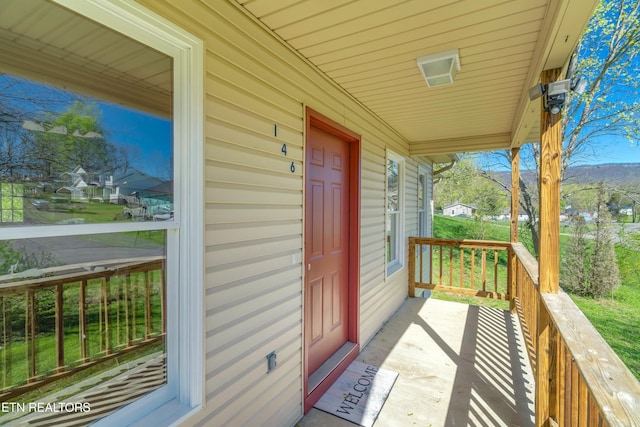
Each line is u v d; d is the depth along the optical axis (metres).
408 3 1.57
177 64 1.39
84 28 1.12
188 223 1.40
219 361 1.55
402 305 4.84
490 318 4.25
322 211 2.75
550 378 1.96
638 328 6.89
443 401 2.43
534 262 2.96
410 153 5.17
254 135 1.80
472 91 2.79
